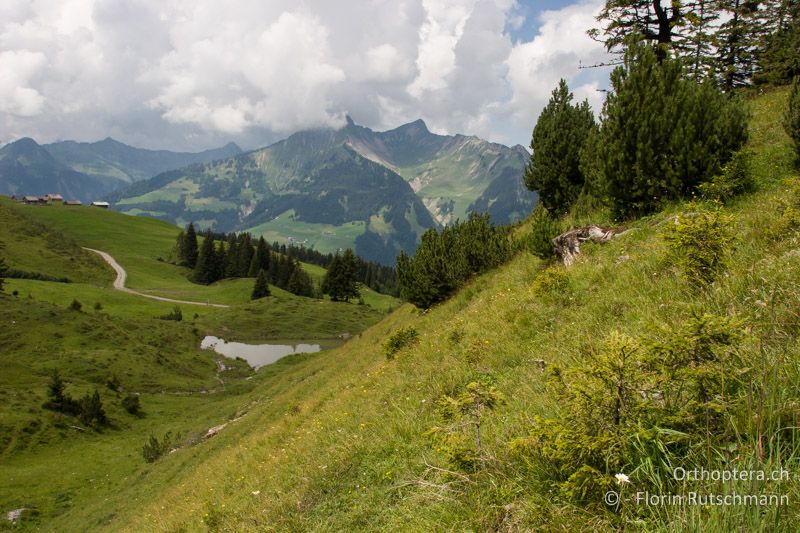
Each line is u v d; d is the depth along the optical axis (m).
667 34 22.92
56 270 144.88
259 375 73.00
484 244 20.58
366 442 7.50
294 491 7.44
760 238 6.49
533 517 3.17
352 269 135.00
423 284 21.52
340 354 33.69
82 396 52.59
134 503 25.78
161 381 64.75
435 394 7.91
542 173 18.36
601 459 3.07
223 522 8.51
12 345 63.94
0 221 160.38
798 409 2.65
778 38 28.47
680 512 2.40
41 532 29.11
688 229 6.16
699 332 3.16
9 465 38.62
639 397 3.28
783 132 13.35
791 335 3.57
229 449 21.41
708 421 2.88
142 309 114.88
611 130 12.76
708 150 11.10
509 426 4.91
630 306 6.81
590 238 12.19
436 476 4.87
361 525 5.07
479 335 10.16
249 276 169.62
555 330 7.95
